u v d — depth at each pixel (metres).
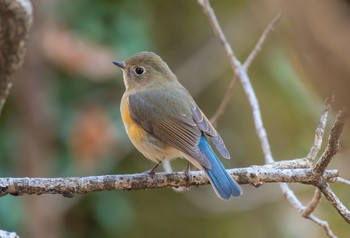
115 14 12.21
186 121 6.74
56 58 11.50
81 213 12.48
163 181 5.57
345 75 1.54
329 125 11.00
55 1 11.61
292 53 1.67
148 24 12.64
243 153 13.19
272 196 12.56
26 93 11.47
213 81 13.40
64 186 5.18
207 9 7.64
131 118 7.05
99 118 11.71
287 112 13.05
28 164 11.61
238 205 12.60
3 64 6.73
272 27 7.43
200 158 5.94
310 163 5.65
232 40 13.34
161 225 13.03
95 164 11.73
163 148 6.81
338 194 10.95
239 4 13.45
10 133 11.76
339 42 1.53
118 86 12.13
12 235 4.92
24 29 6.60
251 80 13.36
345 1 1.54
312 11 1.54
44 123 11.64
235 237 13.04
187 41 13.41
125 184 5.40
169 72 7.83
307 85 1.68
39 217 11.62
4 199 11.38
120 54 11.98
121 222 12.48
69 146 11.81
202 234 13.12
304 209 5.96
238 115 13.39
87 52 11.63
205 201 12.77
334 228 11.55
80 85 12.05
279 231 12.61
